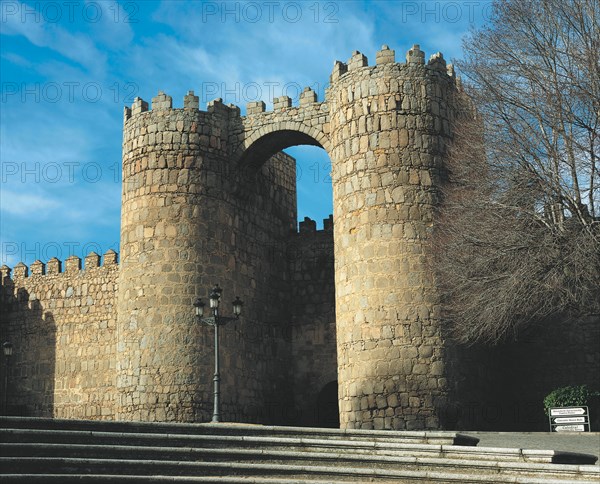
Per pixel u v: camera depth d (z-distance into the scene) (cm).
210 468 1616
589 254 2588
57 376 4159
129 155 3484
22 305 4350
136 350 3275
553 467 1641
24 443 1529
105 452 1579
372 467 1695
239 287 3484
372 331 2969
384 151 3075
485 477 1620
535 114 2830
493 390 3209
